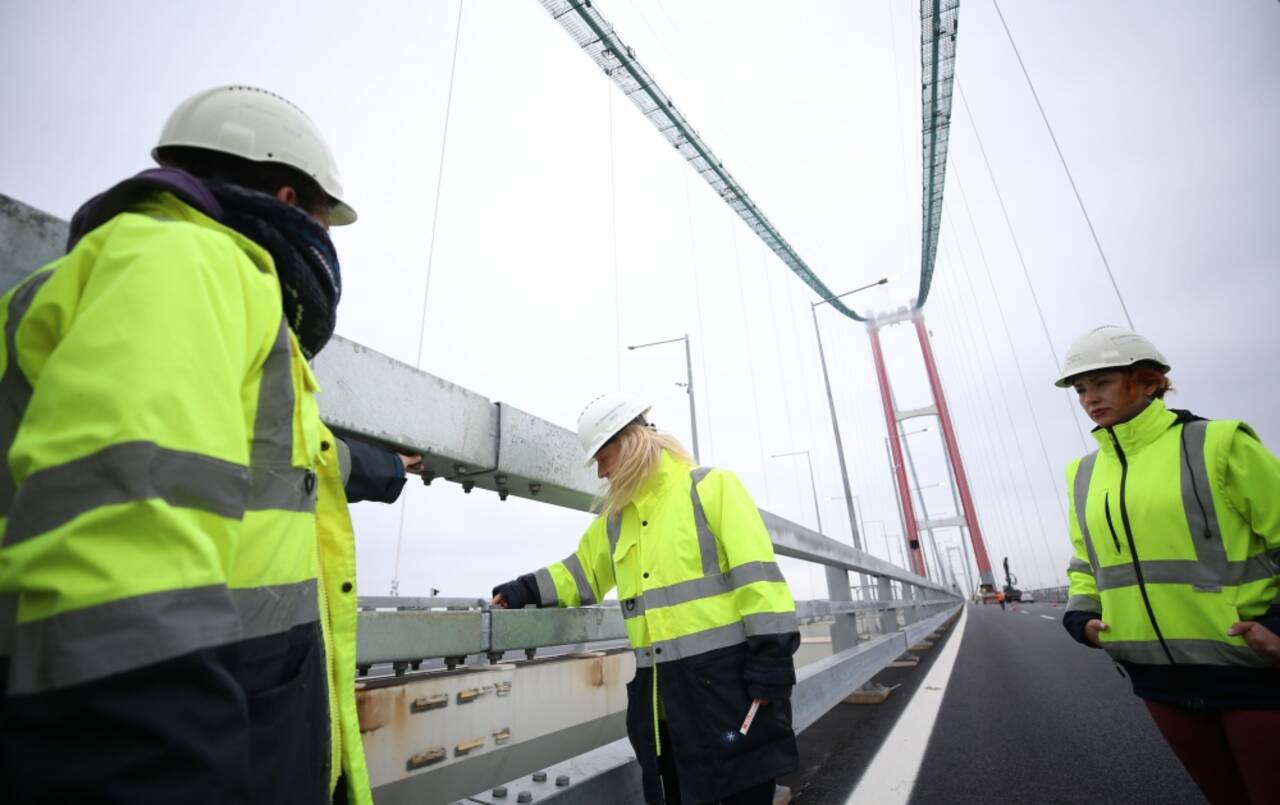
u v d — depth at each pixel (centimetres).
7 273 69
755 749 147
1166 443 172
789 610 154
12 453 48
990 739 357
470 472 142
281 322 72
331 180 95
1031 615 2425
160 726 43
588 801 142
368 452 108
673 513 171
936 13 3862
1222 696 151
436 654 122
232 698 49
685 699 153
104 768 41
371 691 135
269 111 89
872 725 402
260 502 66
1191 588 158
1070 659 743
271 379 69
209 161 85
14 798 41
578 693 234
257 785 60
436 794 158
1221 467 159
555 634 163
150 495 47
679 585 163
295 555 71
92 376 49
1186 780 274
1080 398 193
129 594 44
